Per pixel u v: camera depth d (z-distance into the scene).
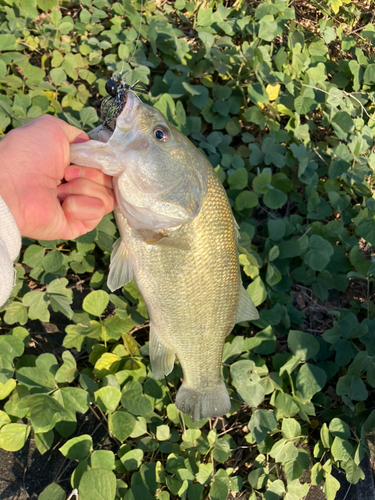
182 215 0.41
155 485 0.49
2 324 0.57
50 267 0.57
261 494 0.55
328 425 0.61
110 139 0.39
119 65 0.71
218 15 0.87
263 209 0.75
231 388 0.59
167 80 0.72
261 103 0.78
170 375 0.57
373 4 1.12
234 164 0.70
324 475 0.56
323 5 1.04
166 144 0.40
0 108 0.60
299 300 0.73
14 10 0.77
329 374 0.63
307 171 0.76
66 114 0.64
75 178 0.41
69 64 0.72
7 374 0.48
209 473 0.52
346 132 0.82
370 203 0.77
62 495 0.45
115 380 0.51
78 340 0.54
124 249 0.45
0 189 0.37
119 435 0.49
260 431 0.56
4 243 0.33
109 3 0.84
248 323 0.63
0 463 0.50
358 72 0.91
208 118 0.75
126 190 0.40
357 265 0.71
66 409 0.48
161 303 0.45
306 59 0.86
